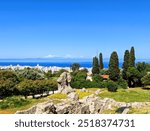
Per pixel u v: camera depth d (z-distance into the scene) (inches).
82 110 1359.5
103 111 1529.3
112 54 4670.3
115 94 3152.1
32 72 4202.8
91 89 3528.5
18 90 3024.1
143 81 4456.2
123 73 4904.0
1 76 3356.3
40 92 3147.1
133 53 4960.6
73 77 4087.1
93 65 5364.2
